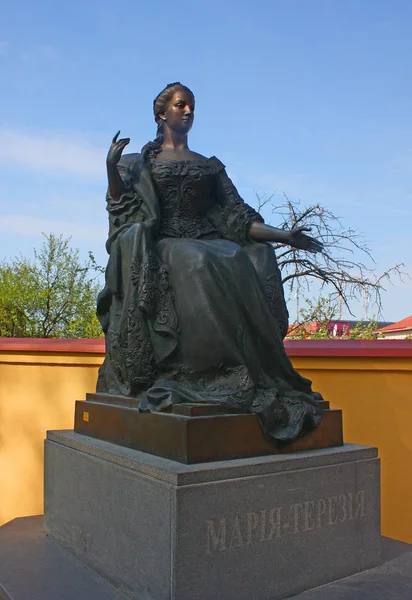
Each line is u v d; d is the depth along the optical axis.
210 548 2.21
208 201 3.32
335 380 4.22
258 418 2.53
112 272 3.01
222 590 2.23
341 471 2.63
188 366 2.73
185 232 3.21
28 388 4.57
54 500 3.12
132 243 2.89
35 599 2.36
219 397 2.57
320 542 2.53
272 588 2.36
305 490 2.50
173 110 3.36
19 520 3.52
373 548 2.72
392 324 27.83
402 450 4.07
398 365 4.10
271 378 2.91
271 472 2.42
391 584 2.53
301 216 10.22
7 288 17.08
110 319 3.13
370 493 2.73
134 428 2.68
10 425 4.55
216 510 2.23
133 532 2.38
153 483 2.27
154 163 3.25
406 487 4.03
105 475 2.61
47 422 4.51
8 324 17.14
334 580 2.57
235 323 2.74
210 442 2.38
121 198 3.18
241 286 2.79
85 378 4.51
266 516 2.37
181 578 2.14
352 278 10.12
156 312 2.79
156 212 3.10
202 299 2.70
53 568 2.69
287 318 3.14
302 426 2.64
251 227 3.22
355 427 4.16
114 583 2.49
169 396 2.55
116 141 3.10
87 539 2.74
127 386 2.92
